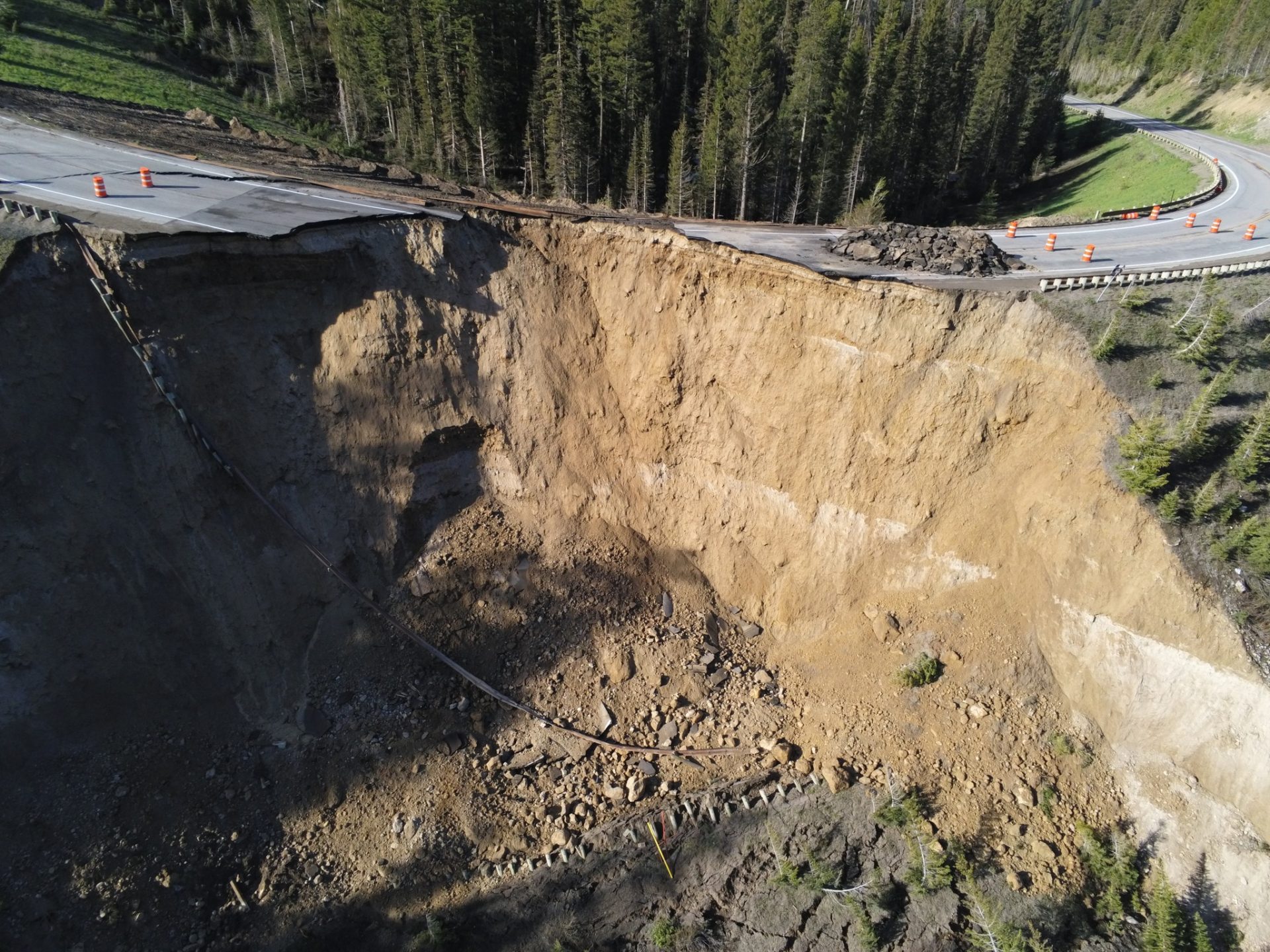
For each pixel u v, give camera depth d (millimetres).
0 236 19000
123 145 29062
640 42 39469
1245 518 19141
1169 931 16266
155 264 19719
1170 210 32562
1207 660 18438
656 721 20797
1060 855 17703
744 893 18000
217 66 51219
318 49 52750
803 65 39344
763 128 38656
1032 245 27609
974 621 20766
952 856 17562
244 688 20422
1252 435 18875
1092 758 19016
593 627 22156
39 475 18875
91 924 16984
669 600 23078
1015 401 20609
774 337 22562
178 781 18984
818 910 17594
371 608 21609
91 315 19547
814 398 22328
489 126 41781
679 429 23922
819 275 21594
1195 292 22062
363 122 49375
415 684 20891
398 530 22469
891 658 20906
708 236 26281
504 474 23797
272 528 21312
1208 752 18250
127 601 19688
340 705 20484
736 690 21516
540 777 19844
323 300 22094
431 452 23344
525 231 24219
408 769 19625
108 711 19297
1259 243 27109
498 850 18719
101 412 19547
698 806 19125
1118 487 19547
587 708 21016
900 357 21250
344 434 22234
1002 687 19938
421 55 41594
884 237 24266
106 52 43375
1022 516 20688
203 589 20406
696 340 23375
